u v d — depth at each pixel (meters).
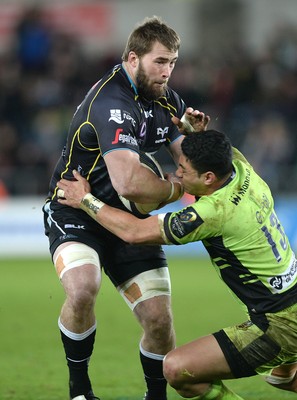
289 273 14.27
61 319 15.14
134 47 15.26
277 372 15.34
